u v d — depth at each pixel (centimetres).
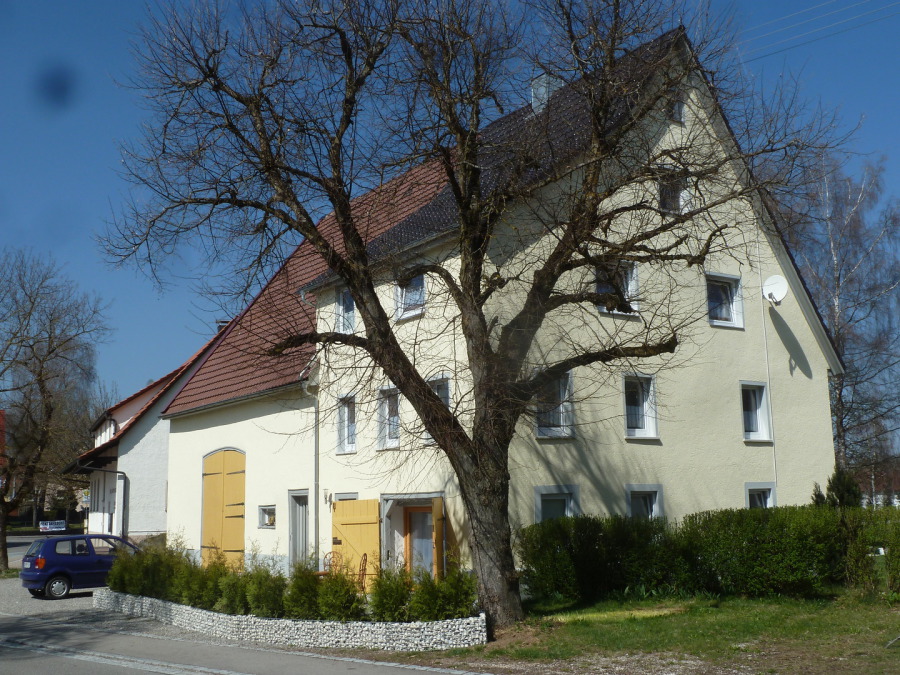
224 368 2442
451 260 1647
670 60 1318
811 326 2172
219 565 1527
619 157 1304
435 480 1639
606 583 1522
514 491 1562
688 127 1586
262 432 2170
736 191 1298
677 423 1830
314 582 1325
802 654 1014
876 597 1345
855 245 3095
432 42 1284
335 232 1397
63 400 3422
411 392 1266
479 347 1288
